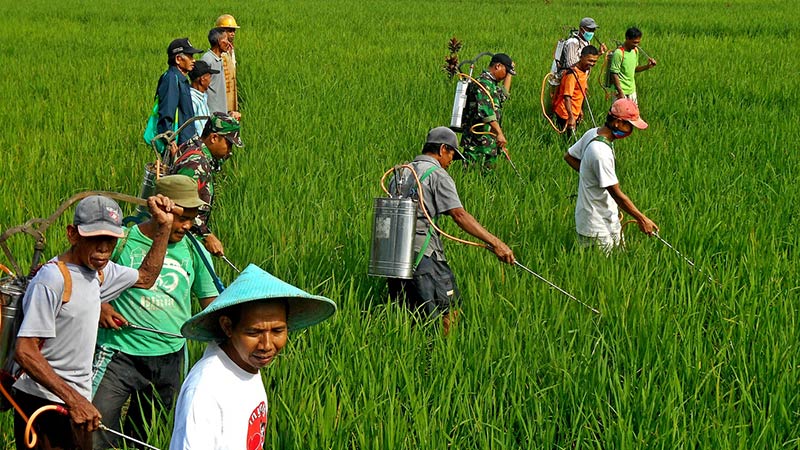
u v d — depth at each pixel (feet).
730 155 36.76
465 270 23.26
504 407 16.70
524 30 90.94
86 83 55.77
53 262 13.33
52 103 48.67
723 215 27.53
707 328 20.11
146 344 15.51
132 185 32.12
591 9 122.01
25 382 13.71
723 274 22.31
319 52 71.72
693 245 25.13
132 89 53.16
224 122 21.40
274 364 16.85
